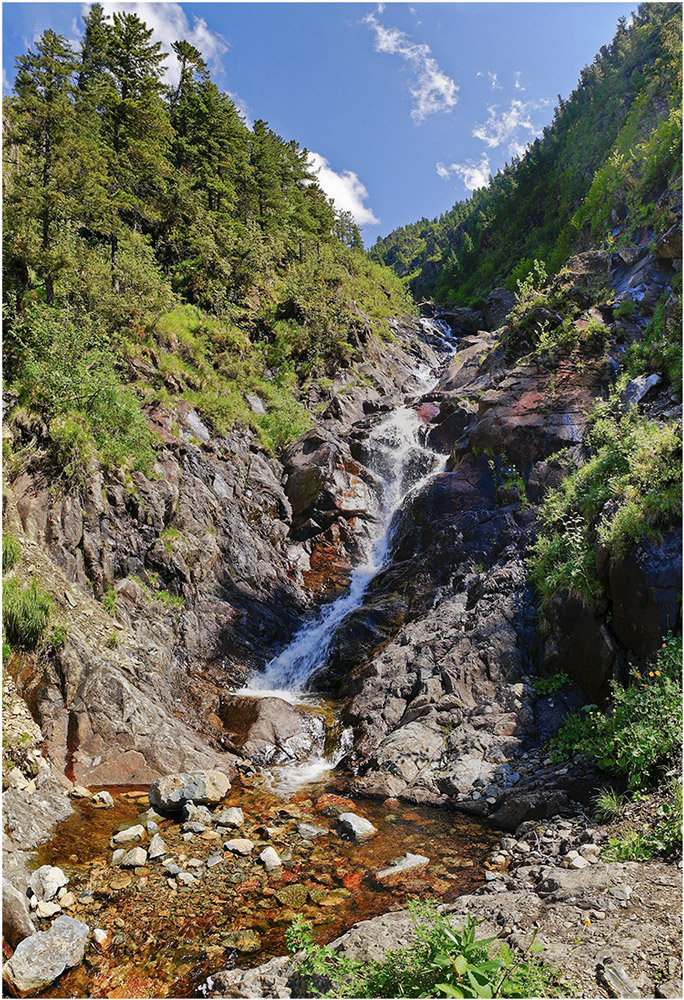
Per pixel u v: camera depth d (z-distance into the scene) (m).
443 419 16.41
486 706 8.00
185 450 12.59
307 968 3.73
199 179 25.89
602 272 15.12
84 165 13.23
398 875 5.27
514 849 5.60
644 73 37.84
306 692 9.98
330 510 14.77
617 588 7.10
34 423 8.84
